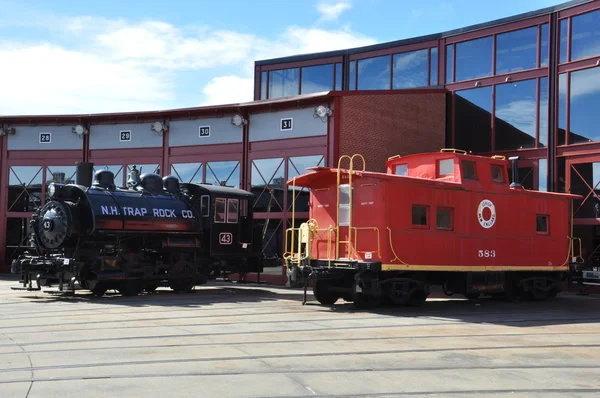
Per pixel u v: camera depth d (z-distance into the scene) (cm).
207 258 2105
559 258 1962
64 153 2800
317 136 2311
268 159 2448
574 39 2241
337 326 1234
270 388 720
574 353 985
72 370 799
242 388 718
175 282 1995
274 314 1418
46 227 1777
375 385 745
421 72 2752
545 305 1820
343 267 1570
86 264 1777
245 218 2214
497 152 2425
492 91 2455
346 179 1639
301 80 3170
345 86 3031
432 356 933
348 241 1587
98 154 2766
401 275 1642
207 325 1216
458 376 800
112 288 1848
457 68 2580
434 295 2172
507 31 2428
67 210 1769
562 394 717
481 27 2505
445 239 1655
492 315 1511
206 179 2584
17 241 2827
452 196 1684
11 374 775
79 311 1420
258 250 2252
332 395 695
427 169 1788
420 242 1600
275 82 3259
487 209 1766
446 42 2633
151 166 2692
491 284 1773
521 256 1845
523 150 2352
